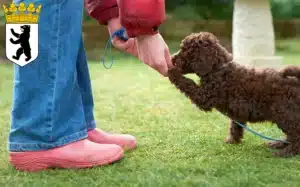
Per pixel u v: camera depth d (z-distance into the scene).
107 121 4.06
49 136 2.70
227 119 4.04
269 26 6.04
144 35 2.66
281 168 2.74
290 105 3.02
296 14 11.50
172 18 11.09
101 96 5.23
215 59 3.15
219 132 3.63
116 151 2.84
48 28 2.64
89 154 2.76
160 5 2.53
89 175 2.61
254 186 2.40
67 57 2.71
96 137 3.18
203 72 3.15
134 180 2.49
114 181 2.48
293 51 9.72
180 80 3.25
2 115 4.31
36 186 2.43
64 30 2.68
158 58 2.70
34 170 2.74
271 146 3.24
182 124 3.89
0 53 8.92
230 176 2.55
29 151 2.73
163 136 3.51
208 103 3.21
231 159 2.91
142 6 2.50
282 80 3.05
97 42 10.06
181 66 3.24
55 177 2.60
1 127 3.84
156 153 3.06
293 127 3.02
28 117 2.70
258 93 3.07
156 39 2.69
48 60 2.65
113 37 3.12
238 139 3.34
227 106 3.18
